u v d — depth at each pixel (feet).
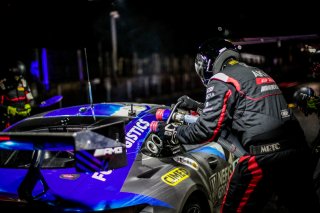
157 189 9.18
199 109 10.23
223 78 8.45
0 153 11.03
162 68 95.81
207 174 10.98
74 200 8.50
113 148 7.97
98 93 60.13
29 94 20.22
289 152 8.36
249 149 8.40
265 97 8.45
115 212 8.51
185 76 89.04
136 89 72.90
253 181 8.46
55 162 10.37
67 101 50.83
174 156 10.80
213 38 9.47
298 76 20.47
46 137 7.59
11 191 8.98
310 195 8.82
